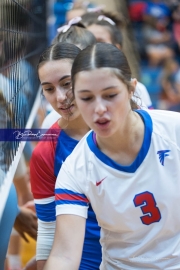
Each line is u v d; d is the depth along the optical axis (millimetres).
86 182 1885
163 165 1870
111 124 1710
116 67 1678
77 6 4727
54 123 2469
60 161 2311
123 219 1909
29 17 3328
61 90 2225
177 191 1885
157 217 1901
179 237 1977
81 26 3152
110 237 2016
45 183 2359
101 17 3527
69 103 2207
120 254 2016
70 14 4328
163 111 1988
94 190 1888
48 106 3355
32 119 2893
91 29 3359
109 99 1690
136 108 1990
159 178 1865
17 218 2916
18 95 2480
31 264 2906
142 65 7344
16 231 3283
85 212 1902
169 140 1888
